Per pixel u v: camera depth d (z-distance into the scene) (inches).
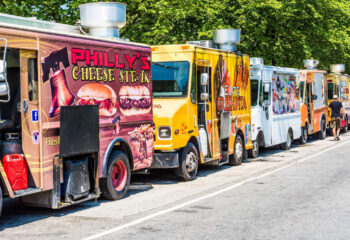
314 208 314.8
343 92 1072.2
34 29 285.1
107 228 269.7
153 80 447.5
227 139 521.7
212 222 280.1
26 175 282.4
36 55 287.3
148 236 250.2
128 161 370.6
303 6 990.4
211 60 482.6
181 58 444.5
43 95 289.6
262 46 972.6
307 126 840.3
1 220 295.9
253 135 615.2
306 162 570.6
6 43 253.3
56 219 296.0
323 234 250.2
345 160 579.8
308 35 1057.5
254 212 305.3
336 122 892.6
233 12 886.4
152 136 402.6
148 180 462.9
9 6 581.6
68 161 307.7
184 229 264.4
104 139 341.1
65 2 616.4
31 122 283.6
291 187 398.3
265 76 648.4
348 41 1110.4
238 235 250.1
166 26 665.6
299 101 791.7
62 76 303.3
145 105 392.2
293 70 760.3
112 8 391.5
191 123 442.9
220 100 502.6
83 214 308.7
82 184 315.6
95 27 393.7
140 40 675.4
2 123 269.6
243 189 392.5
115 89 353.7
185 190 396.8
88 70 325.7
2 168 264.7
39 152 288.7
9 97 252.7
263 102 646.5
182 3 657.0
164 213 307.3
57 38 299.6
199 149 461.7
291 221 279.7
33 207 336.8
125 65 365.7
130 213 309.0
